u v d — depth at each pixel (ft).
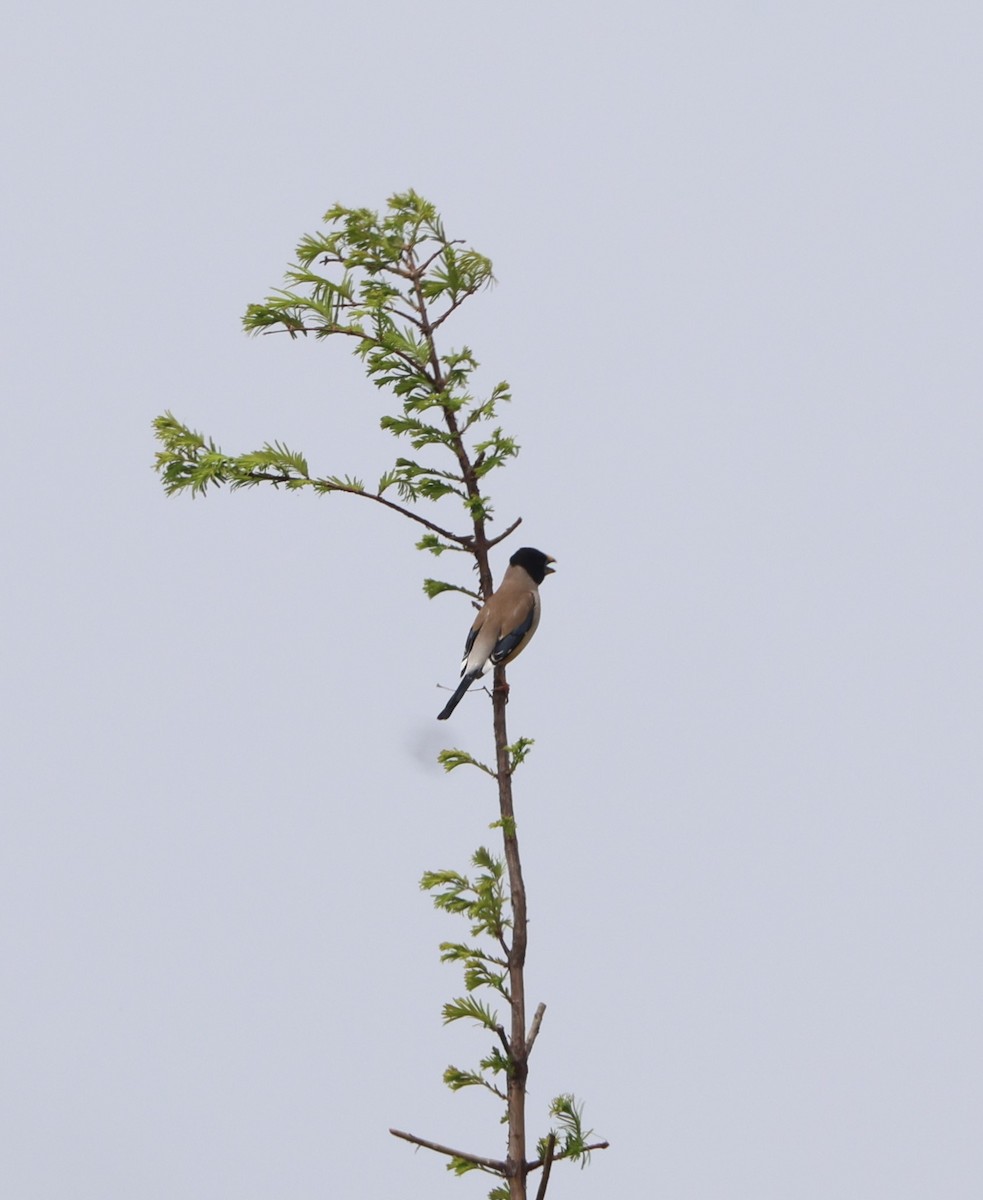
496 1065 40.47
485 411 43.52
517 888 41.04
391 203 43.55
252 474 42.37
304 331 42.68
